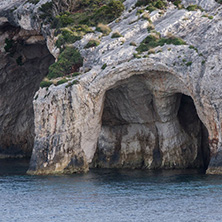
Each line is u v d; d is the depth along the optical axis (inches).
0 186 3321.9
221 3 3978.8
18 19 5024.6
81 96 3794.3
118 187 3216.0
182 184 3235.7
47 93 3865.7
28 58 5561.0
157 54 3710.6
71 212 2650.1
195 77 3531.0
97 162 4347.9
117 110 4237.2
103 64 3880.4
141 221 2476.6
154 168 4158.5
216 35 3609.7
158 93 3917.3
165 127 4111.7
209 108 3442.4
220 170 3432.6
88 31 4296.3
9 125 5851.4
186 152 4151.1
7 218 2583.7
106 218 2534.5
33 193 3088.1
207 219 2484.0
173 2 4281.5
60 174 3752.5
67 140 3772.1
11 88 5728.3
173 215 2551.7
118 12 4446.4
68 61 4126.5
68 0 4788.4
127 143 4288.9
